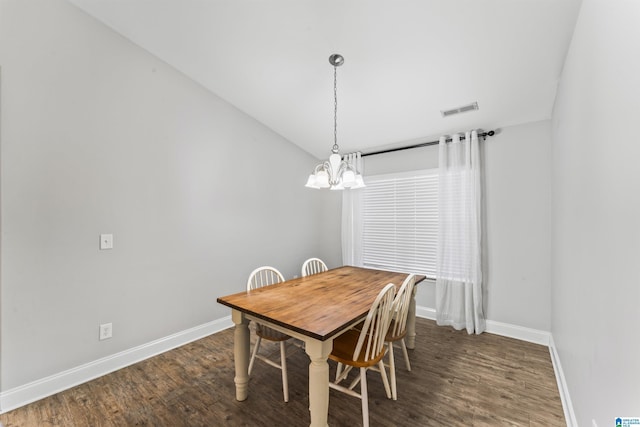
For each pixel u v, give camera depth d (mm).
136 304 2432
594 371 1218
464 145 3209
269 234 3689
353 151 4090
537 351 2619
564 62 2031
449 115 2938
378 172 3959
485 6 1737
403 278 2570
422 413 1780
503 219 3016
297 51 2375
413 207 3633
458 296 3148
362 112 3104
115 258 2303
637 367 798
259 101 3156
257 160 3541
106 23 2250
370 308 1635
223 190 3148
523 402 1890
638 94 797
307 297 1953
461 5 1760
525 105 2629
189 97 2834
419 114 2982
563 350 1994
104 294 2240
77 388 2035
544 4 1647
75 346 2086
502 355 2541
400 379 2156
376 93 2748
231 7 2043
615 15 987
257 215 3533
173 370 2281
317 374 1437
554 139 2512
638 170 801
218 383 2104
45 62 1949
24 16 1865
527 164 2896
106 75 2256
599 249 1160
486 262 3105
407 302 2029
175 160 2721
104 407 1835
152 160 2547
